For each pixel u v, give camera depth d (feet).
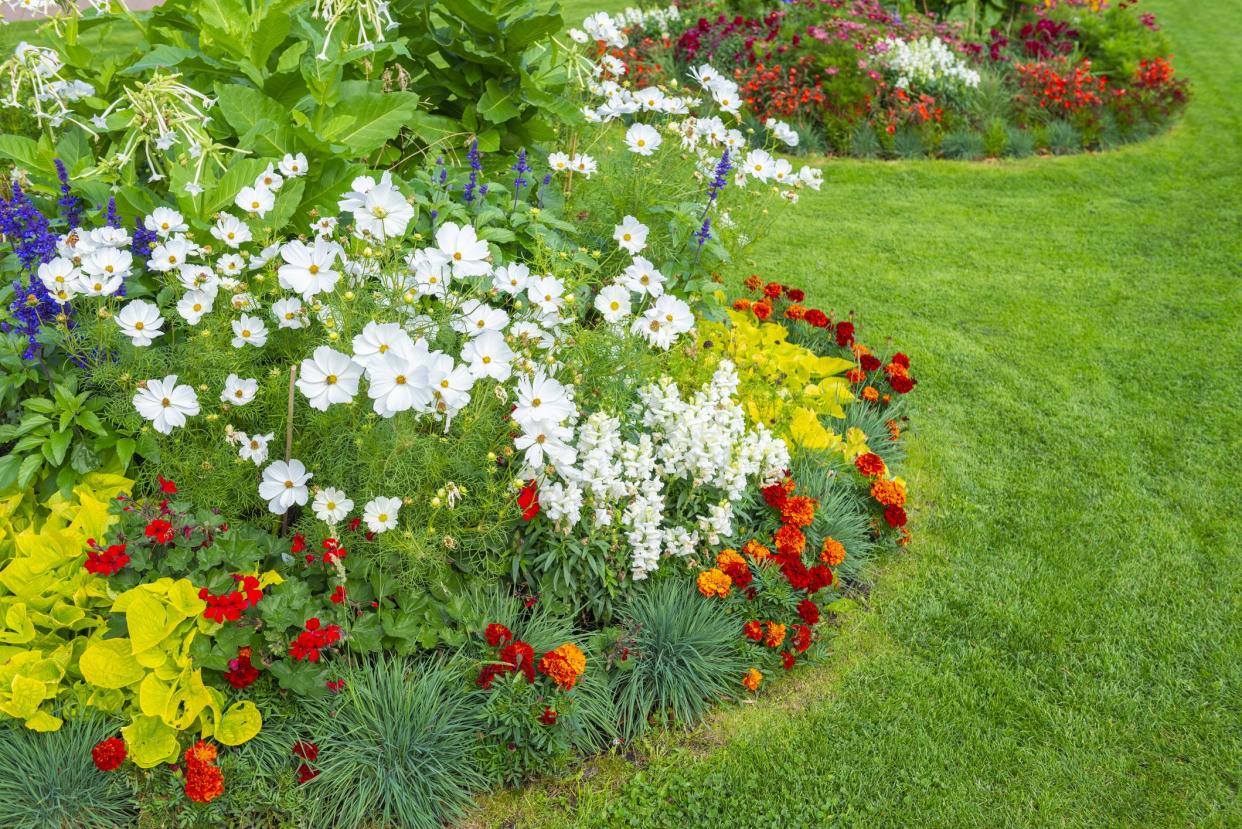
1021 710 10.29
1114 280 20.77
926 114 27.48
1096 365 17.46
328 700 8.78
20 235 9.62
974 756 9.73
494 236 11.68
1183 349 17.95
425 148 14.12
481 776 8.94
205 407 9.86
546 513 9.68
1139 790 9.48
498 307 11.76
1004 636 11.32
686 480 11.25
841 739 9.86
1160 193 25.45
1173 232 23.09
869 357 15.10
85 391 9.70
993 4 36.06
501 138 14.40
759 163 14.17
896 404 15.37
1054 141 28.53
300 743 8.44
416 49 13.99
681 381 12.17
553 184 13.85
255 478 9.77
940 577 12.28
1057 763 9.70
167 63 11.66
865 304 19.42
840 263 21.21
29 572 8.84
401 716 8.71
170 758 8.10
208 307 9.62
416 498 9.14
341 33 13.00
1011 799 9.32
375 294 9.83
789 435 13.04
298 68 12.32
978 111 28.53
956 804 9.22
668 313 10.94
